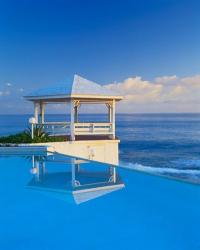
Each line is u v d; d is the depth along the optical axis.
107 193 12.58
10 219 9.83
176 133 73.00
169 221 9.82
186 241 8.56
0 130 68.75
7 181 13.84
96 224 9.55
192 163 52.19
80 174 15.35
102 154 21.17
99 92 21.12
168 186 13.95
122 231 9.13
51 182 13.77
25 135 21.06
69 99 21.20
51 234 8.82
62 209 10.70
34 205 11.00
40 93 21.86
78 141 20.66
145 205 11.34
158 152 59.75
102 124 21.55
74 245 8.26
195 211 10.90
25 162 17.77
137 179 15.03
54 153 19.78
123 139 67.75
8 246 8.16
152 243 8.41
